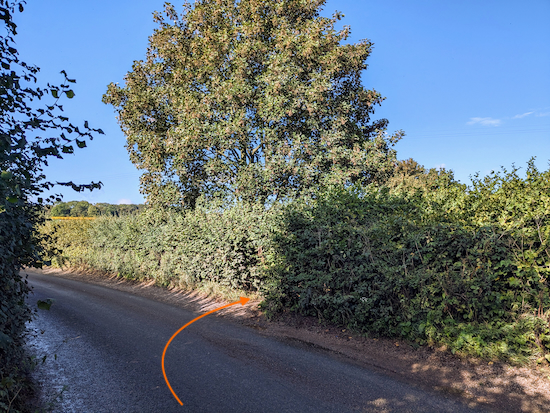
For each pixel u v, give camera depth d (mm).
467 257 6457
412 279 6551
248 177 15352
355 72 18234
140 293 13000
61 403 4500
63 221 22703
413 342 6387
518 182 8141
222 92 15664
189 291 12375
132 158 20391
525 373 5059
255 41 16672
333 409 4391
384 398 4660
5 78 3033
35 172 4000
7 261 3707
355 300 7215
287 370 5562
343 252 7609
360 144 17531
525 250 6121
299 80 15945
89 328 8000
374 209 9266
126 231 17141
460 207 8258
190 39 18719
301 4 17500
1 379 3852
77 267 20578
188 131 15805
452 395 4711
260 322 8258
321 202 9273
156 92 18219
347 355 6172
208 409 4387
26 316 4672
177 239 13344
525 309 5969
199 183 17969
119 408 4410
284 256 8711
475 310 6293
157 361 5961
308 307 8250
